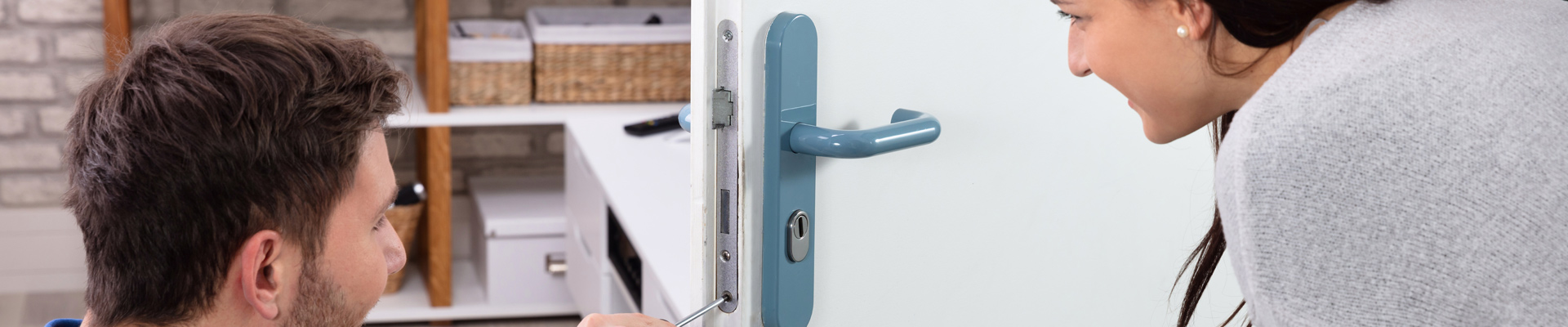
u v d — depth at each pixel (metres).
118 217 0.56
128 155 0.55
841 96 0.76
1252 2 0.62
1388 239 0.55
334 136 0.59
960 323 0.91
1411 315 0.55
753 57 0.71
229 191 0.56
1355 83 0.56
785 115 0.71
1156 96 0.70
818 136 0.71
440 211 2.30
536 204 2.46
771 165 0.72
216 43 0.56
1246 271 0.59
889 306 0.86
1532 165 0.54
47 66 2.42
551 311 2.42
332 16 2.46
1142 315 1.07
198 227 0.56
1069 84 0.92
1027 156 0.91
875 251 0.83
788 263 0.75
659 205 1.57
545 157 2.72
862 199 0.80
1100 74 0.72
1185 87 0.68
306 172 0.58
